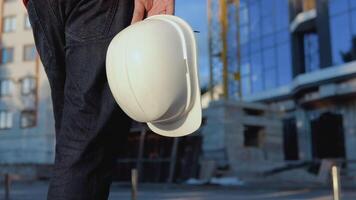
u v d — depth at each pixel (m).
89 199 1.60
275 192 20.50
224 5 53.12
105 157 1.65
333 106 43.69
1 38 53.12
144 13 1.71
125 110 1.58
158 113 1.53
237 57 53.94
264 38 53.09
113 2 1.69
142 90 1.50
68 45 1.69
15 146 49.41
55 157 1.67
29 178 37.66
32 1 1.81
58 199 1.58
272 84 51.78
